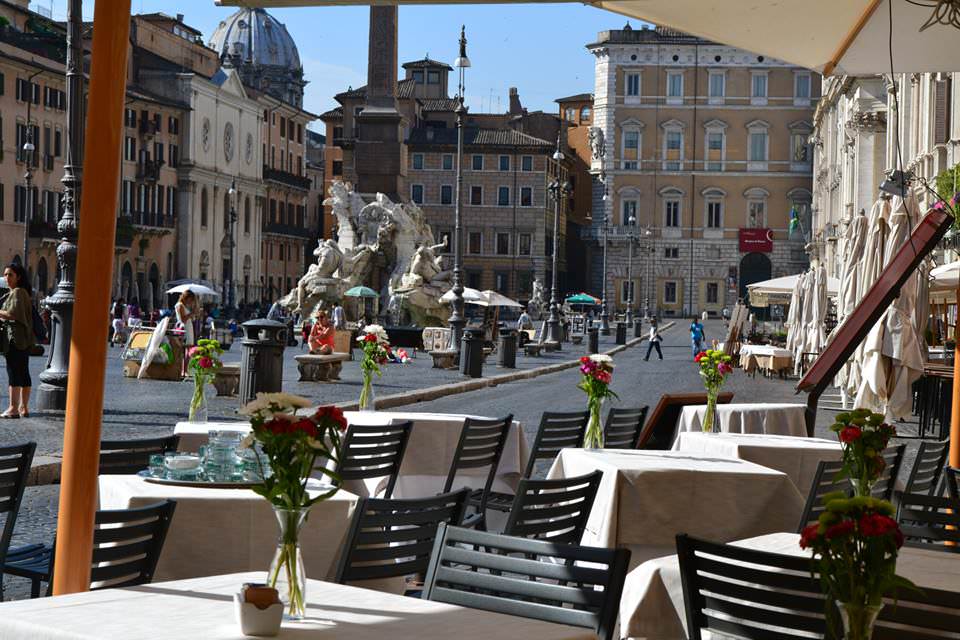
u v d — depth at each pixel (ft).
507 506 34.12
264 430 13.80
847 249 65.21
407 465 38.78
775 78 404.77
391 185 192.54
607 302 412.36
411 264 189.16
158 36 325.83
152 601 14.65
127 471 27.61
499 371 130.11
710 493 28.84
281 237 390.42
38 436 54.44
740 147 406.62
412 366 136.87
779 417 41.86
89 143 17.71
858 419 19.57
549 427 36.17
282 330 75.66
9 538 23.11
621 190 410.52
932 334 97.86
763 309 370.94
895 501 23.56
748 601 15.99
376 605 14.69
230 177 344.90
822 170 312.91
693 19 28.12
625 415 38.81
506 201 424.05
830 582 11.96
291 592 13.84
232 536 22.91
